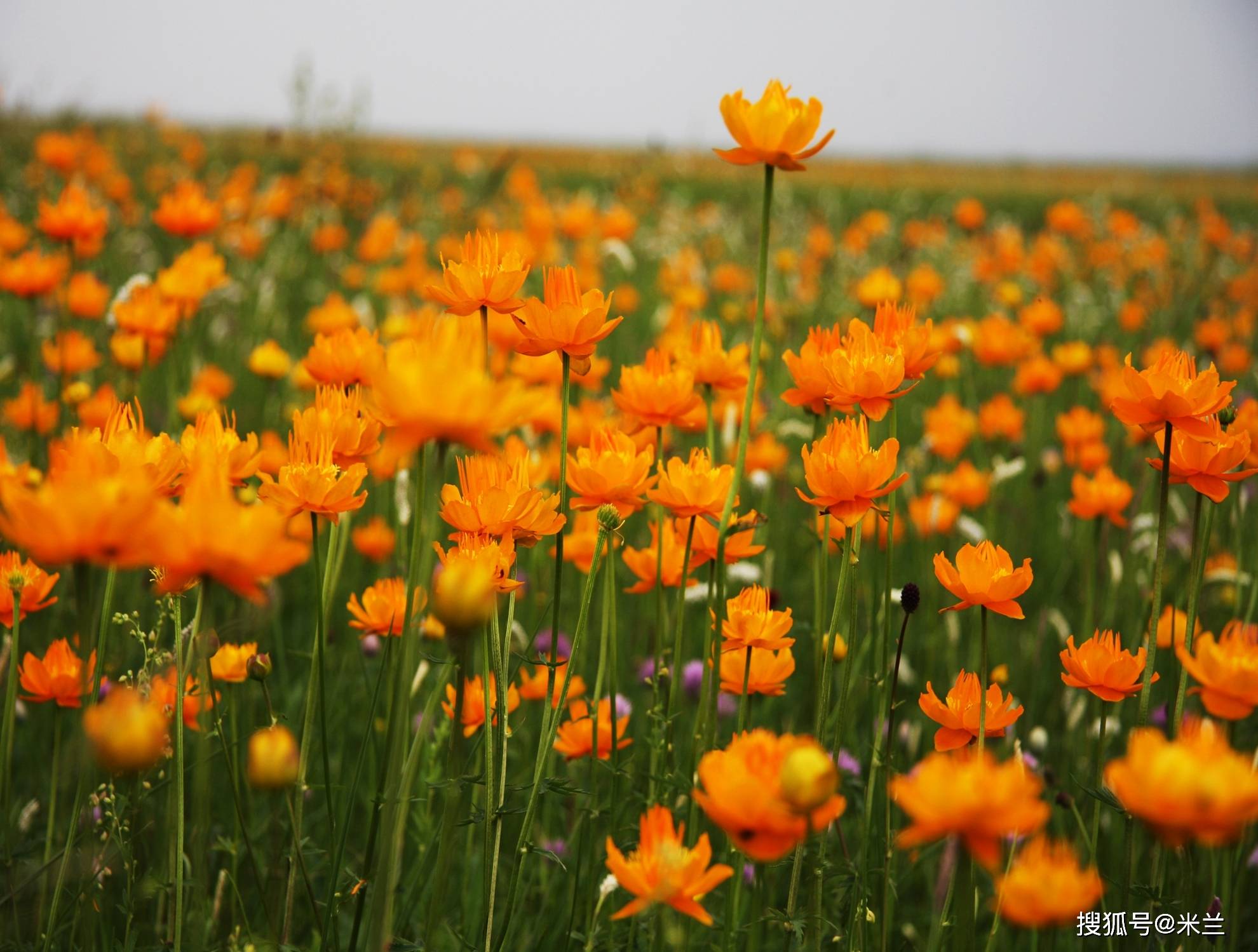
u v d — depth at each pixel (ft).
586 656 3.76
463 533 2.67
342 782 3.37
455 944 3.00
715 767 2.24
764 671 2.96
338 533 3.14
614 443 2.86
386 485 4.17
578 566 3.51
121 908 2.85
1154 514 4.78
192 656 2.53
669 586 3.24
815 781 2.15
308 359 3.15
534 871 3.27
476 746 3.01
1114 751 3.78
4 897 2.70
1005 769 2.12
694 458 2.89
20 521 2.09
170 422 4.18
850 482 2.68
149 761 2.18
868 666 3.69
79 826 2.83
